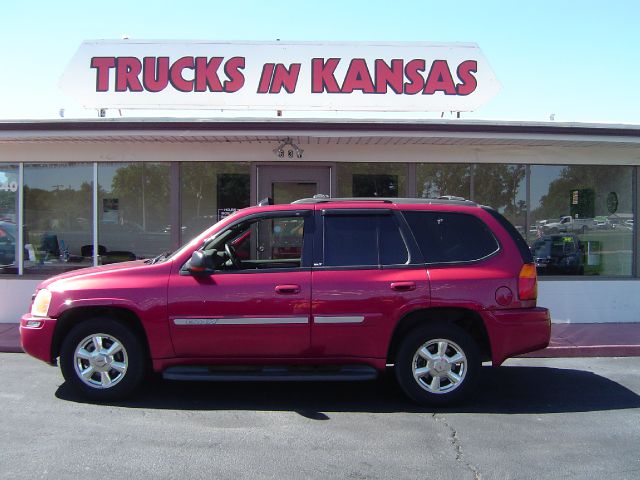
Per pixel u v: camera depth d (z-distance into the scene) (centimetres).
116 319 571
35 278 998
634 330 938
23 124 866
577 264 1027
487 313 562
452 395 566
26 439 475
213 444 471
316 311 555
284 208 591
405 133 873
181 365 570
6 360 757
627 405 591
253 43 983
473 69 990
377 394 624
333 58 987
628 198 1038
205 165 1005
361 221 587
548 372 724
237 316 554
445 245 581
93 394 571
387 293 557
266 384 661
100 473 411
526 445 478
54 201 1016
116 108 981
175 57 983
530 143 950
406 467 431
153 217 1009
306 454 453
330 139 930
